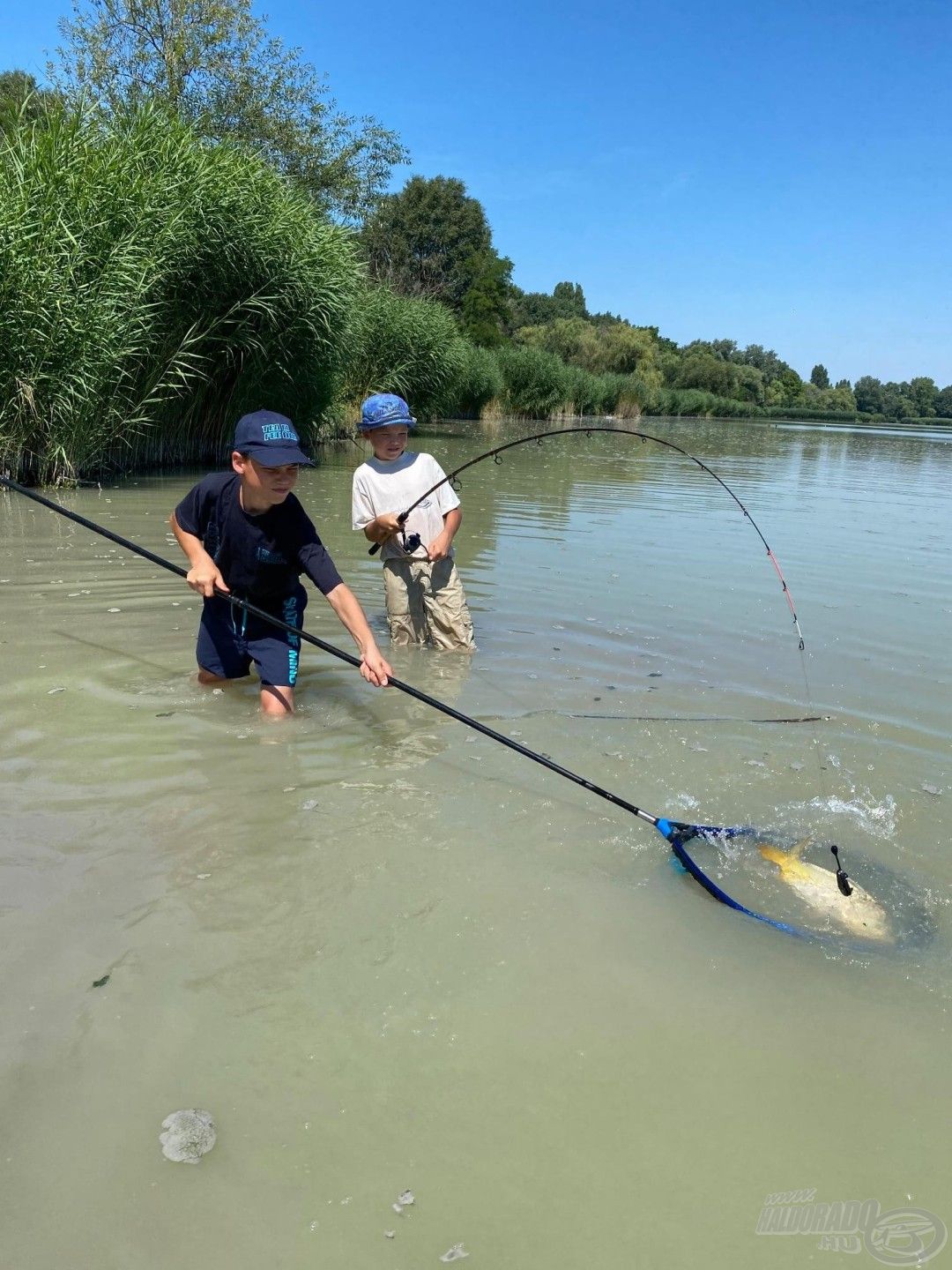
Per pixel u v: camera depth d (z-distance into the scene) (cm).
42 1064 177
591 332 6025
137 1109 169
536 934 229
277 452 352
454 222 4953
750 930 236
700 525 959
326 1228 148
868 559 792
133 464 1087
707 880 252
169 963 209
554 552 757
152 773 306
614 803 293
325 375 1333
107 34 1766
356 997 202
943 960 227
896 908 250
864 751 359
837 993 212
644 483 1388
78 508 815
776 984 214
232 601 378
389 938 223
